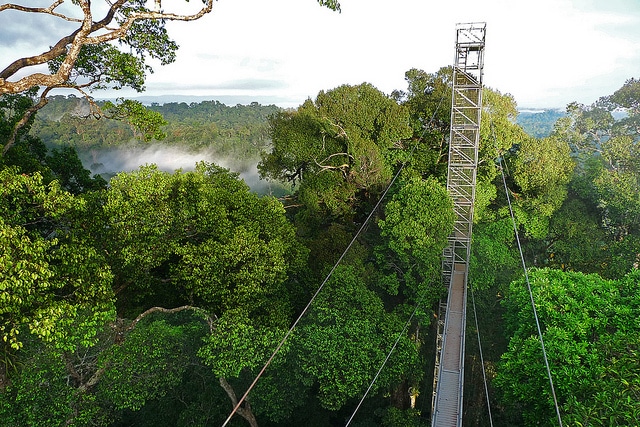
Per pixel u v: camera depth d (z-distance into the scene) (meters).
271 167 29.66
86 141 121.69
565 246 25.42
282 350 13.93
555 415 11.02
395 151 28.08
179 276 14.95
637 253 23.02
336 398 13.67
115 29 11.79
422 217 19.06
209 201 16.17
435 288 18.67
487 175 26.50
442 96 28.17
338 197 26.53
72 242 12.09
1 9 10.60
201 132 130.50
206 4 12.31
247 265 14.78
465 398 15.96
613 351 11.11
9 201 11.01
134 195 13.83
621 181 26.52
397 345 15.31
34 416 10.97
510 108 29.64
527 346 12.42
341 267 18.09
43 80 10.83
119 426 14.65
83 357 12.67
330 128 26.97
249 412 14.32
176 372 13.62
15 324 10.17
